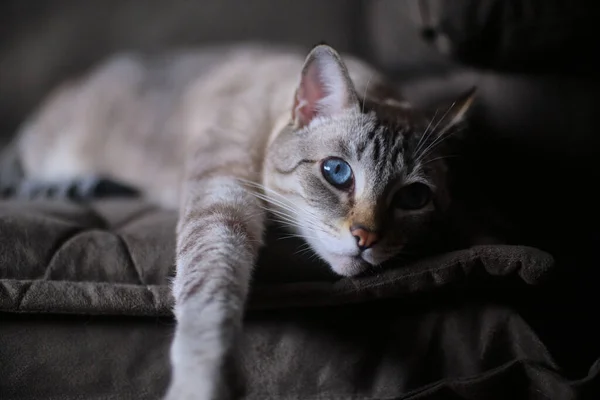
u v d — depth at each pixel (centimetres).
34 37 71
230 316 37
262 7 70
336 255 43
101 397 42
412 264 43
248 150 50
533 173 56
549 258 42
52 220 45
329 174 45
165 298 41
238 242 41
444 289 43
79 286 41
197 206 44
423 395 41
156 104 63
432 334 43
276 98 53
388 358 43
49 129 66
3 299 40
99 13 71
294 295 42
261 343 43
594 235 54
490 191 55
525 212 56
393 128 46
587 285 48
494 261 42
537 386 41
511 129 55
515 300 44
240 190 45
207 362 35
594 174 55
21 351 42
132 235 45
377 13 64
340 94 46
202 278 38
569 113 54
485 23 50
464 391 41
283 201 47
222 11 70
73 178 59
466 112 49
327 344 43
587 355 45
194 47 70
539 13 49
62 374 42
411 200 46
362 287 42
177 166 60
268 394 43
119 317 42
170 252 43
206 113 58
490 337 43
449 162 49
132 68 65
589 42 51
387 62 63
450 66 57
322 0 70
